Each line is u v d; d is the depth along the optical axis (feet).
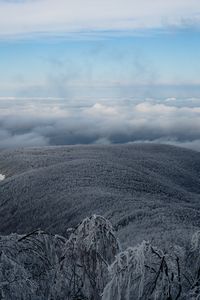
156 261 31.94
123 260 32.14
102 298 31.01
